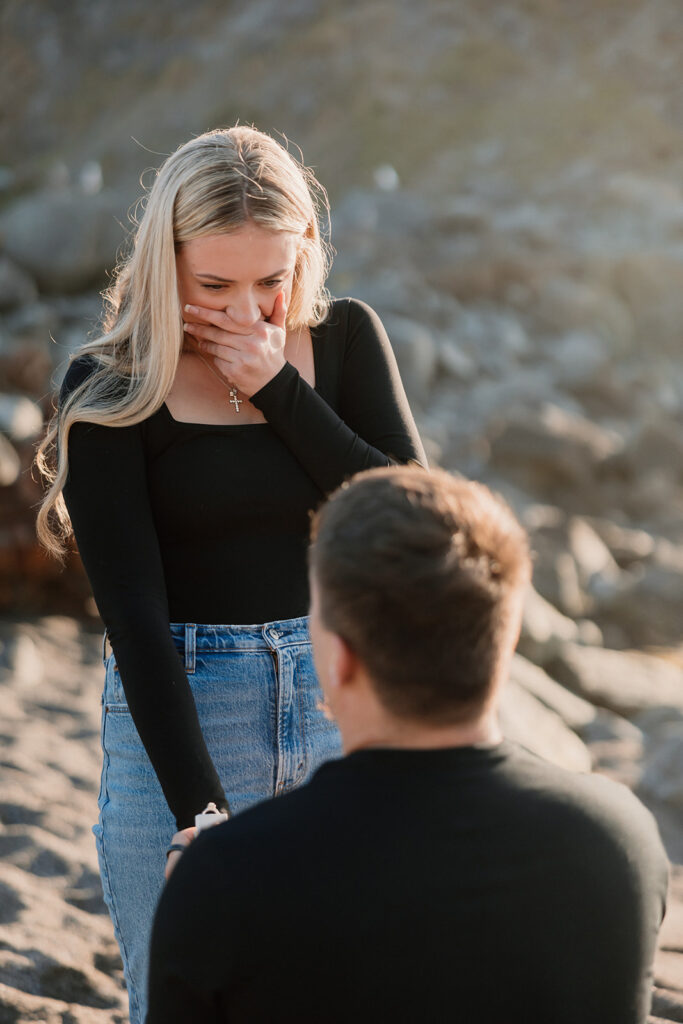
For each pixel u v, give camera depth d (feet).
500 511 4.13
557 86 92.99
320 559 4.06
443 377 44.73
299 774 6.37
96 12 112.37
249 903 3.78
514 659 21.17
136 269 6.08
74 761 15.48
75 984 9.66
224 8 109.40
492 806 3.92
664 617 27.84
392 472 4.23
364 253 55.67
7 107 105.81
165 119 99.35
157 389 5.95
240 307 6.05
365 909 3.77
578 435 36.65
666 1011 8.82
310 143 92.12
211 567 6.27
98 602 5.93
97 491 5.98
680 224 68.69
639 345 58.59
